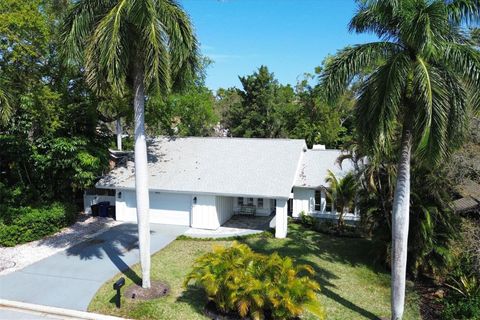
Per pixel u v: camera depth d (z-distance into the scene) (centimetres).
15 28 1700
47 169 2206
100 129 2489
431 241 1509
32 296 1328
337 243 2042
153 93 1240
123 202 2370
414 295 1466
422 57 1079
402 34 1082
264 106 5038
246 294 1144
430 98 1001
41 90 1839
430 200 1567
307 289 1157
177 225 2316
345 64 1148
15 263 1628
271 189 2130
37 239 1961
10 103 1717
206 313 1214
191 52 1385
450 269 1550
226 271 1206
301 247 1955
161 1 1208
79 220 2359
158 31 1180
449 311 1278
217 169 2367
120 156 2739
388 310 1311
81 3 1295
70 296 1330
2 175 2328
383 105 1058
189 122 4072
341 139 4297
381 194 1669
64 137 2081
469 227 1535
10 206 2047
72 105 2091
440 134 1023
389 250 1636
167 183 2281
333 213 2398
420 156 1064
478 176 1938
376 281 1569
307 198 2458
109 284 1429
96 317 1193
